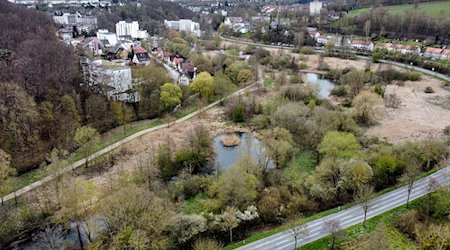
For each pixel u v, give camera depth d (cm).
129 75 12606
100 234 6034
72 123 10119
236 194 6906
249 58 18912
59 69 11406
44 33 14762
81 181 7069
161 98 12219
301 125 10119
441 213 6462
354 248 5806
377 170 7594
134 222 5934
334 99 14025
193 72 15462
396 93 14512
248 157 8125
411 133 10538
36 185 8081
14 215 6694
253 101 12762
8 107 9044
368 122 11312
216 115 12688
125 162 9206
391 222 6412
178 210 7125
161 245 5747
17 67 10519
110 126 11162
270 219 6794
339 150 8150
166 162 8600
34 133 9362
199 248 5647
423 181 7506
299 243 5978
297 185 7512
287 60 19238
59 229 6406
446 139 9944
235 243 6147
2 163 7538
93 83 12119
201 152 9162
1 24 13700
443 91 14812
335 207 7119
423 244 5731
